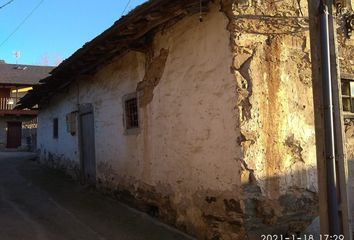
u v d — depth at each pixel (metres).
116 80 9.67
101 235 6.83
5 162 19.39
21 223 7.66
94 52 8.89
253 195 5.73
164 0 5.98
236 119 5.78
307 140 6.25
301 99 6.26
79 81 12.41
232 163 5.85
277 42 6.12
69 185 12.10
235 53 5.84
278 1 6.17
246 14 5.92
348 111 6.95
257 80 5.89
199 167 6.54
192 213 6.69
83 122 12.20
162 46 7.59
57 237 6.74
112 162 9.88
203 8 6.23
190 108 6.76
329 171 4.26
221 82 6.07
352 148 6.86
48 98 16.77
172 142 7.27
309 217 6.15
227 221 5.93
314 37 4.46
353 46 7.02
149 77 8.06
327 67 4.36
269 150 5.91
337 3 6.53
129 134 8.94
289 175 6.05
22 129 31.69
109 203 9.29
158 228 7.15
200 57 6.53
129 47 8.08
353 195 6.74
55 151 15.88
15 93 34.53
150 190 8.04
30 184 12.50
